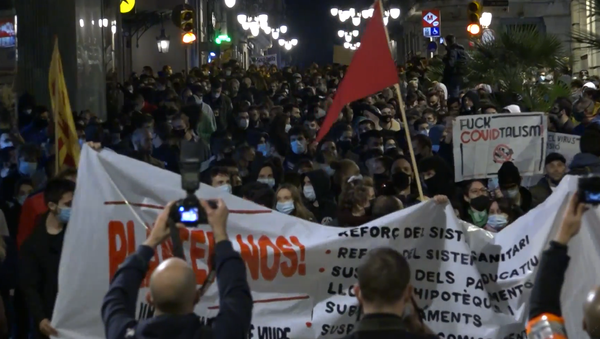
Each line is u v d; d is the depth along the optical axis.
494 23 45.62
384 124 15.60
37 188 8.35
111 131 13.43
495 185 9.29
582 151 9.09
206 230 5.48
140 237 5.41
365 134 12.62
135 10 33.38
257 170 10.80
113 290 3.74
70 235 5.38
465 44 48.00
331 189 9.62
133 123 13.16
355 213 7.35
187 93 19.16
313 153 11.74
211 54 44.56
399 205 6.79
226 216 3.84
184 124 12.94
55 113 7.81
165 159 12.05
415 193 8.92
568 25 45.28
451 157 11.25
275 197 7.61
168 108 15.35
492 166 8.80
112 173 5.45
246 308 3.66
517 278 5.55
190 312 3.52
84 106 19.92
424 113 15.77
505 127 8.80
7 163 9.60
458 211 7.59
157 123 14.29
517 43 18.41
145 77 24.36
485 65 18.81
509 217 7.07
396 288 3.47
